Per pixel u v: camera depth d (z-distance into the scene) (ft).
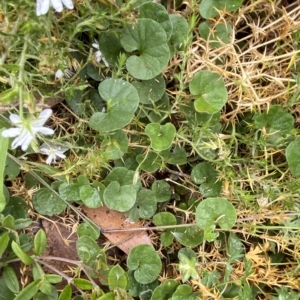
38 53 0.43
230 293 0.53
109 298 0.47
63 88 0.47
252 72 0.51
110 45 0.50
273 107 0.51
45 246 0.48
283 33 0.50
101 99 0.53
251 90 0.52
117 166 0.54
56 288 0.53
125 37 0.48
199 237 0.52
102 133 0.50
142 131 0.53
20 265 0.52
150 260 0.51
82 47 0.48
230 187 0.53
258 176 0.54
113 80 0.48
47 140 0.49
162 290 0.51
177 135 0.50
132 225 0.54
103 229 0.53
